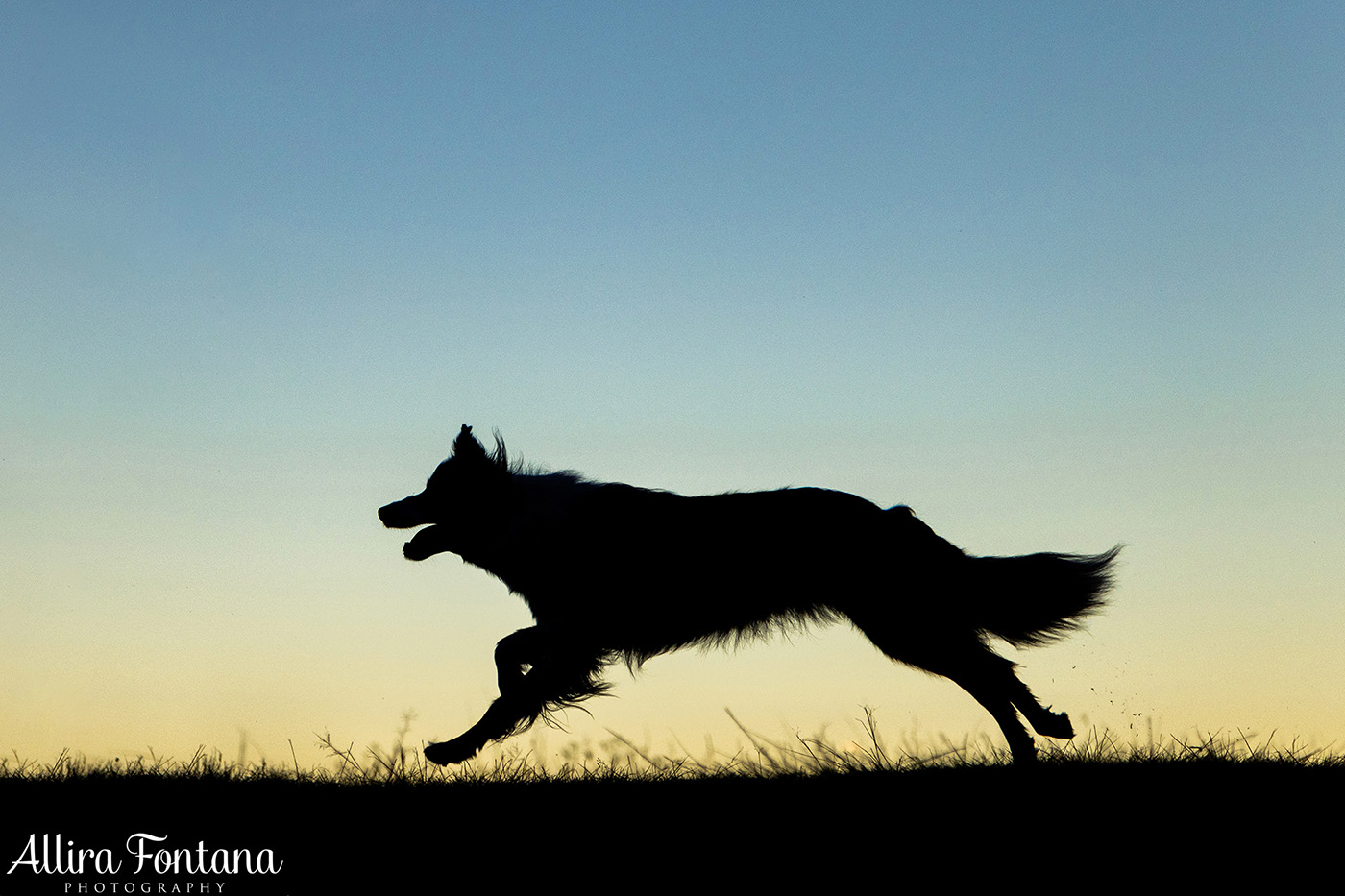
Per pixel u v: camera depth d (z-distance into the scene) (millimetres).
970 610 8875
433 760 8602
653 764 7238
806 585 8938
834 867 5188
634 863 5312
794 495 9117
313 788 6582
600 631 9188
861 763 7023
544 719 8992
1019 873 5062
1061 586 8922
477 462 9625
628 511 9328
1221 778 6137
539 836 5645
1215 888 4848
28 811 6148
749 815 5828
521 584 9586
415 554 9805
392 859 5461
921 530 9000
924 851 5316
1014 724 8664
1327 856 5121
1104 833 5406
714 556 9070
